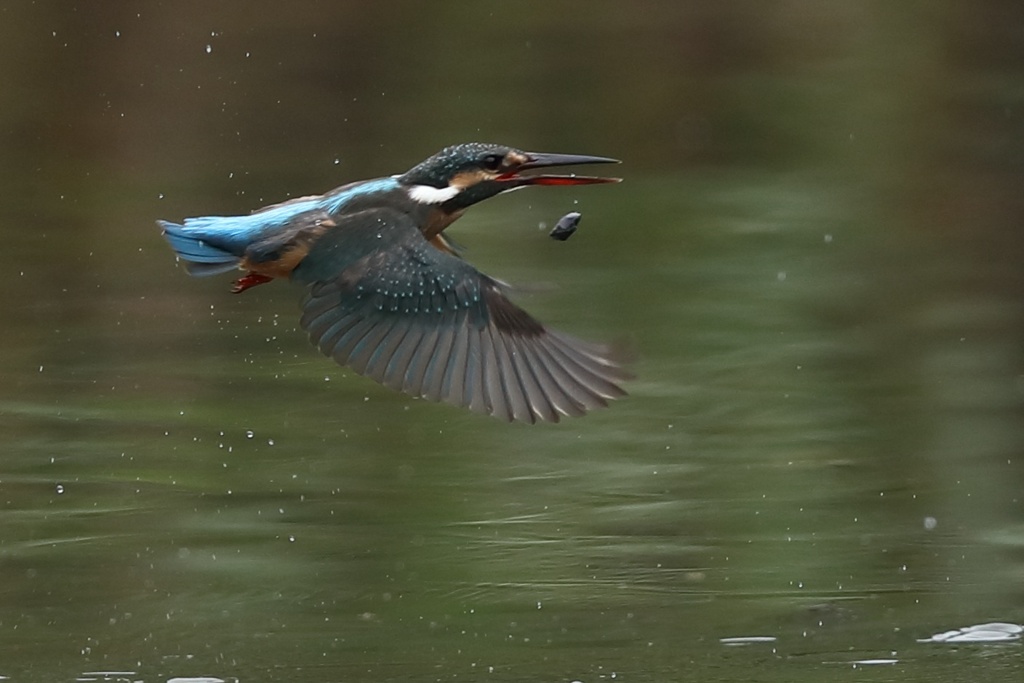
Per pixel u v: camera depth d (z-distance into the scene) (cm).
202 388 1408
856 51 2444
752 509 1151
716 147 2206
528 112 2269
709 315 1595
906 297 1659
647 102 2325
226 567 1057
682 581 1039
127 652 927
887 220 1916
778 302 1641
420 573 1048
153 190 1961
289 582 1040
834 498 1179
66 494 1181
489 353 675
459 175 774
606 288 1669
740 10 2552
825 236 1856
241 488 1194
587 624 970
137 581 1039
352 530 1116
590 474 1224
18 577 1041
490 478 1226
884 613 983
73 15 2339
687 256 1783
